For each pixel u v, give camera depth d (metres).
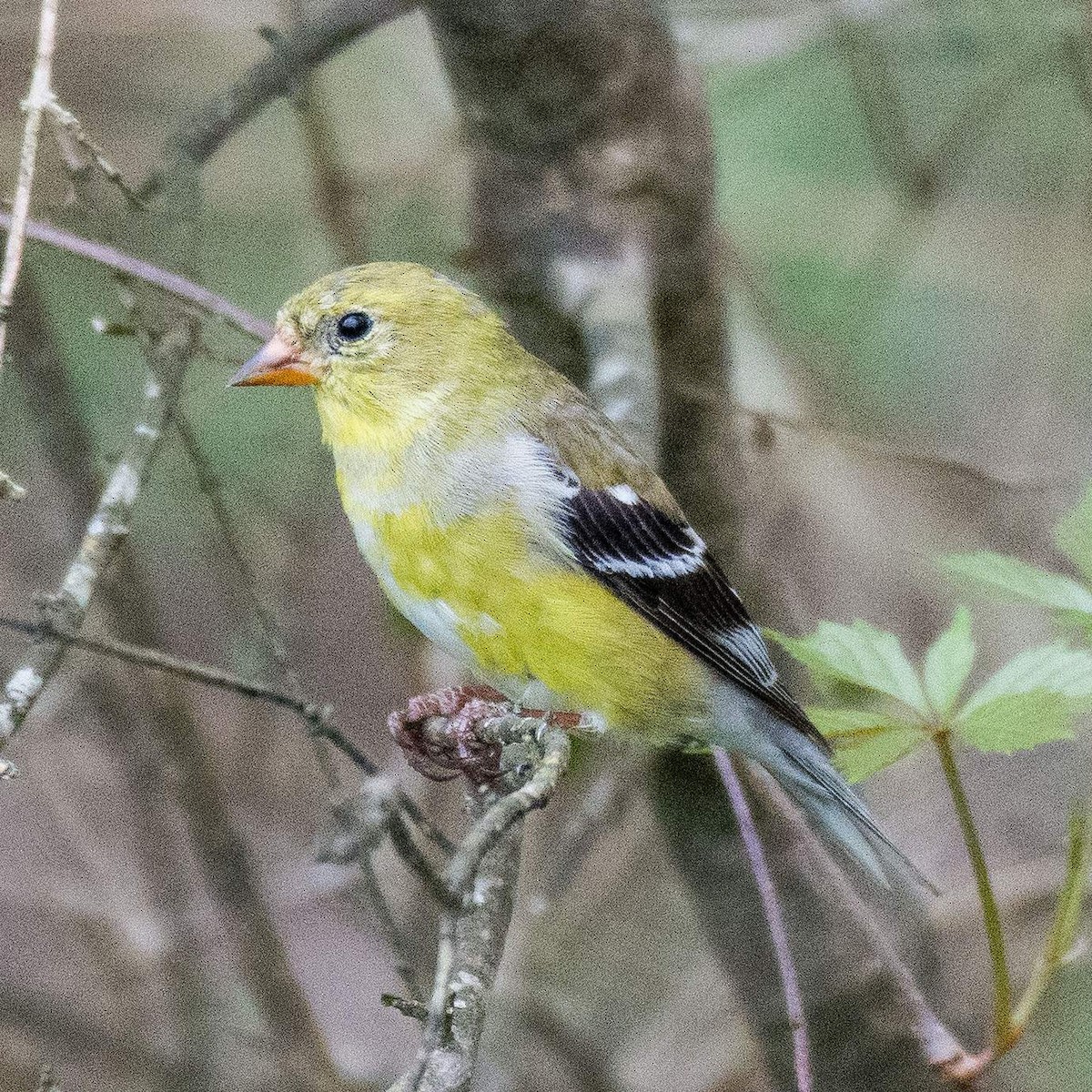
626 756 10.35
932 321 13.24
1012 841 11.91
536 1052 11.05
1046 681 7.02
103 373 11.93
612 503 8.40
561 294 9.41
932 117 13.25
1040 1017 10.95
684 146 9.56
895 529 12.49
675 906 11.75
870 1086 9.73
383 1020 12.70
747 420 10.94
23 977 12.57
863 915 9.23
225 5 11.50
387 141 11.98
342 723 13.16
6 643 11.65
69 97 12.03
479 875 7.40
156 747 11.08
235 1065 11.44
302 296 8.62
